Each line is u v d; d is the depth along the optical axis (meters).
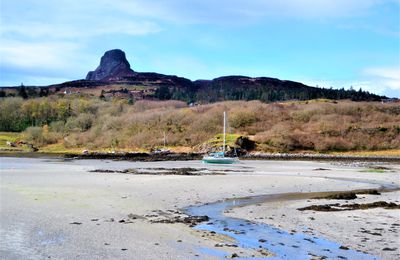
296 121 138.25
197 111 151.25
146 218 19.62
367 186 36.84
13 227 17.00
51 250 13.80
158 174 45.28
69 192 28.16
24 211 20.53
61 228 16.98
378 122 135.62
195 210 22.34
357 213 21.27
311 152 108.06
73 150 121.12
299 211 21.97
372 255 13.58
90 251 13.76
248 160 83.38
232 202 25.55
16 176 40.50
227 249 14.19
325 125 128.12
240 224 18.42
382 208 22.83
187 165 65.12
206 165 65.56
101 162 72.44
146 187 31.92
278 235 16.28
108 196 26.59
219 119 137.88
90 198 25.55
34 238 15.32
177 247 14.39
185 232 16.66
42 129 148.88
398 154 103.38
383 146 113.81
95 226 17.48
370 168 61.88
